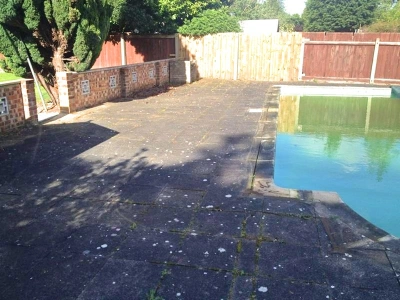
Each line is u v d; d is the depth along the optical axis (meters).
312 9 42.62
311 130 7.73
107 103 9.31
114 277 2.52
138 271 2.58
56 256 2.78
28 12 7.02
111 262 2.69
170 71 13.66
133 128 6.78
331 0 40.91
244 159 4.99
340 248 2.84
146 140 5.98
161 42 15.16
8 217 3.40
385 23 24.77
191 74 13.83
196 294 2.34
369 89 12.23
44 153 5.30
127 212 3.49
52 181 4.26
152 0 14.11
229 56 14.77
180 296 2.32
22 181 4.26
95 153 5.30
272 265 2.64
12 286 2.44
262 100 9.88
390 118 8.88
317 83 13.72
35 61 7.86
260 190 3.96
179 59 14.78
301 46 13.99
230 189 3.99
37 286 2.44
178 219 3.34
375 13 38.84
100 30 8.34
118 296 2.33
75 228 3.19
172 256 2.76
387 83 13.52
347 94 12.16
